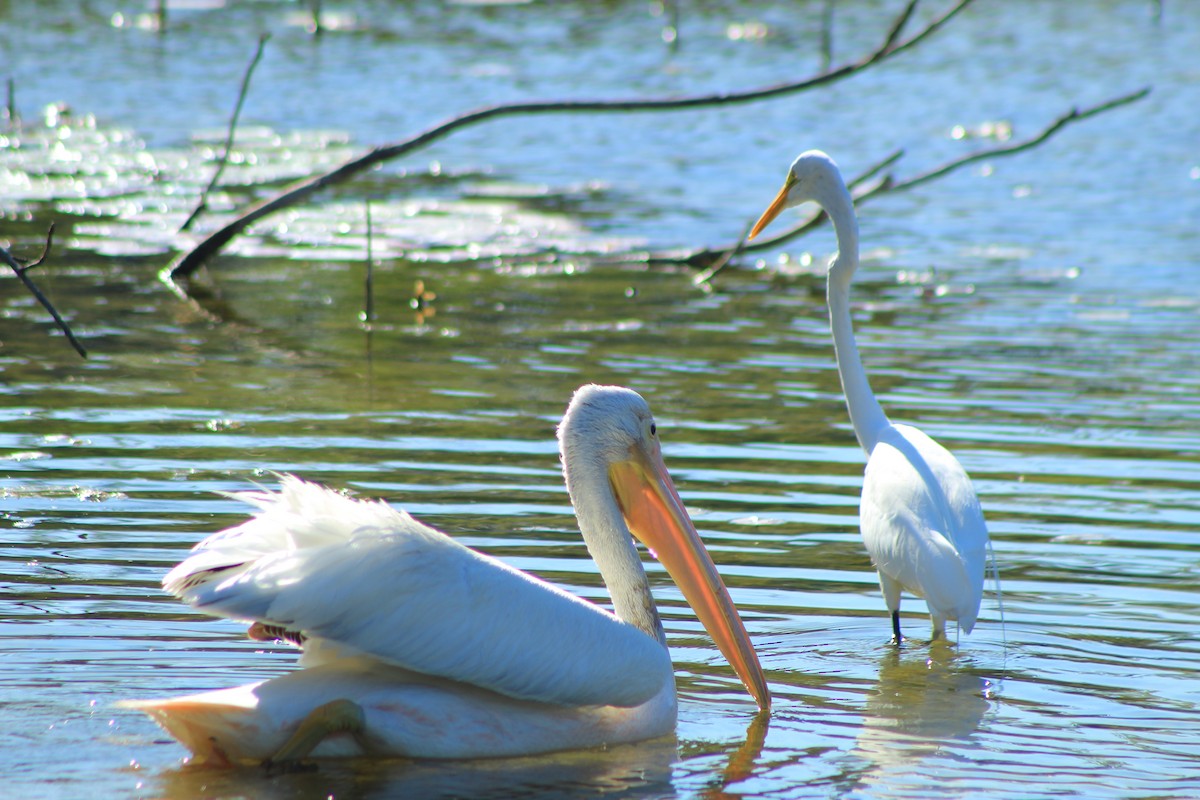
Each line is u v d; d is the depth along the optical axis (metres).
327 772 7.14
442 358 16.34
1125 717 8.25
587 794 7.04
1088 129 34.19
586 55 44.34
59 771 7.01
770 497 11.87
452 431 13.44
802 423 13.98
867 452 11.05
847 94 39.22
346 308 18.89
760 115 36.44
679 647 9.36
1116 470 12.73
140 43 45.00
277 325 17.83
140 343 16.69
